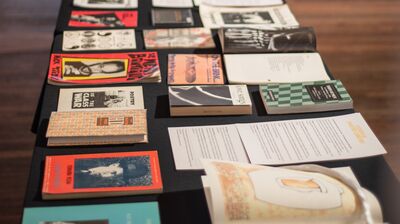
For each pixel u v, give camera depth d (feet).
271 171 4.32
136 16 7.28
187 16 7.27
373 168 4.80
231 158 4.86
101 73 5.97
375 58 11.53
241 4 7.61
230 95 5.56
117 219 4.15
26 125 9.57
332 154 4.95
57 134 4.93
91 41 6.61
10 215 7.97
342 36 12.24
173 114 5.38
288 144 5.06
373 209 4.16
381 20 12.86
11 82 10.57
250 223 3.95
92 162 4.69
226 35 6.48
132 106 5.48
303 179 4.26
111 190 4.36
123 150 4.90
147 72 5.98
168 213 4.26
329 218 4.03
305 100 5.54
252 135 5.16
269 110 5.47
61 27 6.91
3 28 12.20
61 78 5.83
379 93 10.50
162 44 6.57
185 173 4.66
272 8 7.56
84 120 5.13
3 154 8.96
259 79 5.96
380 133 9.52
